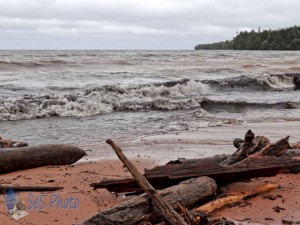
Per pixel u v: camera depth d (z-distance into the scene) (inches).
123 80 912.9
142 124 469.1
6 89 690.2
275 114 571.8
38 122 473.1
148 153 317.7
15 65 1066.7
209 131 421.4
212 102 650.2
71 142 365.1
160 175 198.1
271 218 181.8
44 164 279.3
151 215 155.2
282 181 236.8
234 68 1341.0
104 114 549.3
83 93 633.6
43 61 1166.3
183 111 588.7
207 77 1063.0
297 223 177.0
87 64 1257.4
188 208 181.2
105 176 250.2
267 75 1064.2
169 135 397.4
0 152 267.7
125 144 353.4
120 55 2241.6
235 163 224.7
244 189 214.5
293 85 1104.8
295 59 2112.5
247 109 626.8
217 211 188.5
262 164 219.1
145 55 2320.4
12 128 431.2
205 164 210.7
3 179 243.9
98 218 148.3
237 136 391.5
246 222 176.1
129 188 199.3
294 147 279.0
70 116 524.4
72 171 263.9
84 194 211.5
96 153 321.7
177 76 1054.4
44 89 712.4
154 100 624.1
